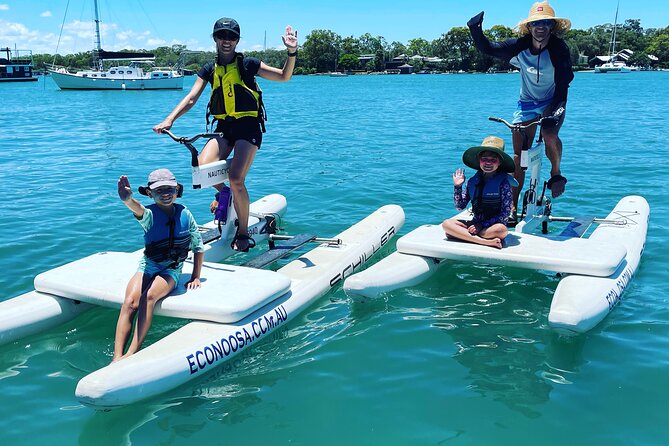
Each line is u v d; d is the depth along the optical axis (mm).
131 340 4633
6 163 12953
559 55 6289
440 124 20766
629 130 17281
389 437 3461
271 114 26172
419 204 8945
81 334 4855
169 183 4500
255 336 4578
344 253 6215
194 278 4855
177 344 4180
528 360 4328
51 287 4914
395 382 4059
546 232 7133
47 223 7957
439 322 4992
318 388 4008
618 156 12648
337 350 4535
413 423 3592
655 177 10422
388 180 10672
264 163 12641
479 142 15688
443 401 3818
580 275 5270
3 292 5648
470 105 30750
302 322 5059
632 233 6508
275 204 8211
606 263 5188
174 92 53188
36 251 6820
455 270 6172
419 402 3812
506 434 3469
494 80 79875
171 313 4562
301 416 3691
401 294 5590
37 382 4160
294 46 5645
